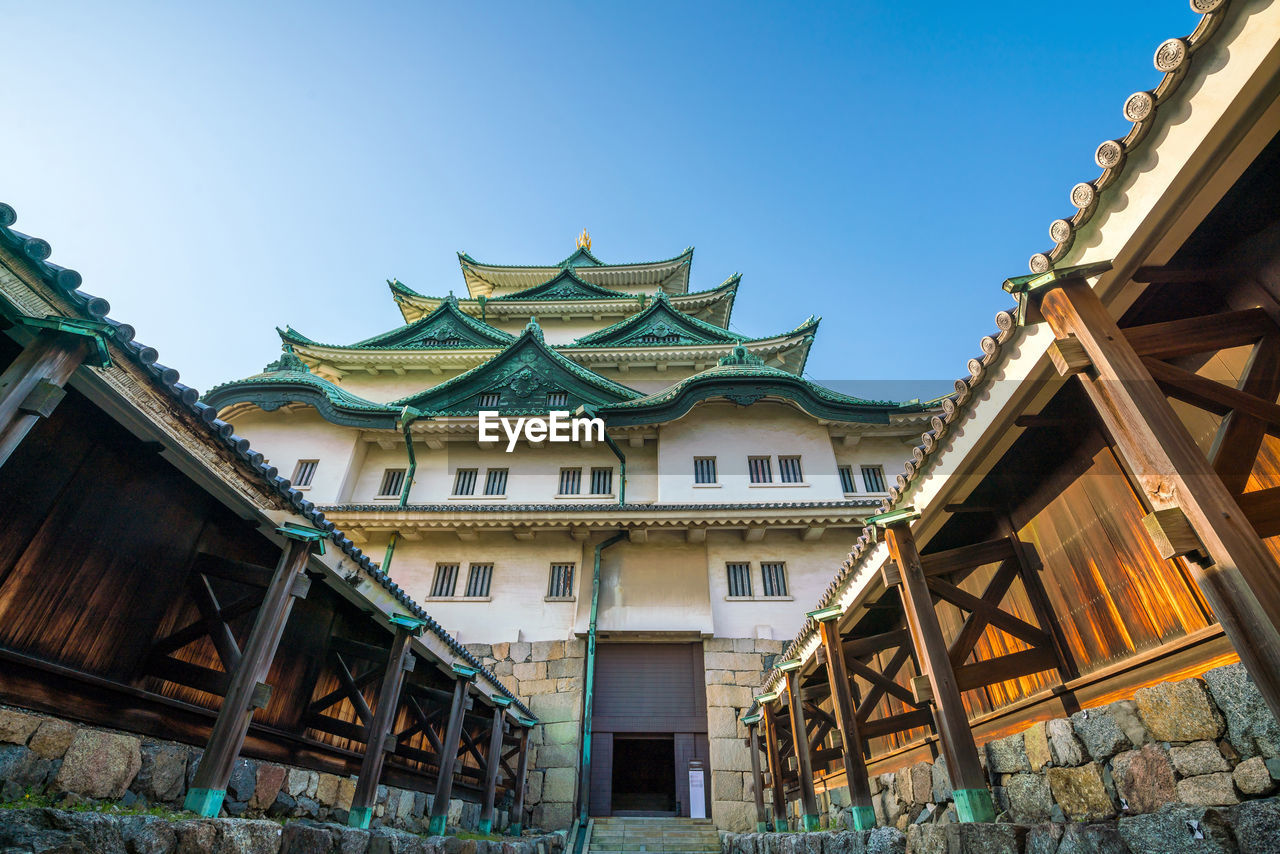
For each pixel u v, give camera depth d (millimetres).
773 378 21000
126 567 5273
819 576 17969
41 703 4551
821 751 9953
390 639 9594
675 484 20016
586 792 14953
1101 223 4035
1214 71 3254
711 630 16906
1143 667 4883
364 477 21094
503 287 39656
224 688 5309
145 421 4684
